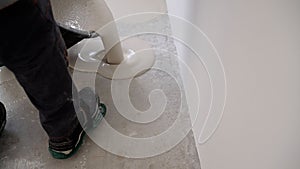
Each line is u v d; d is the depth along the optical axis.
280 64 0.42
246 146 0.60
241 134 0.62
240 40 0.56
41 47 0.84
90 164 1.15
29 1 0.75
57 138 1.11
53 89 0.97
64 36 1.33
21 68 0.86
